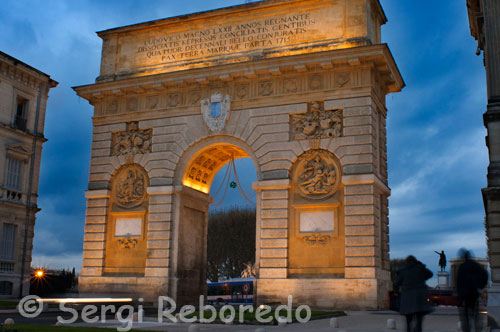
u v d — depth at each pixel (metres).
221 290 93.19
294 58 42.94
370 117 41.59
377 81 44.38
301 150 42.84
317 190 42.09
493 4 29.48
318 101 43.16
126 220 47.34
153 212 46.09
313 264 41.31
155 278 44.66
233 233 91.69
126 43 50.78
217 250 92.38
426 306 17.25
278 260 41.84
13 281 52.44
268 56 45.03
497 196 26.14
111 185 48.44
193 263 47.84
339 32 43.94
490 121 27.58
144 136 48.06
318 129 42.91
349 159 41.41
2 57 52.09
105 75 50.56
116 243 47.25
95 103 50.22
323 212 41.72
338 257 40.81
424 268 17.77
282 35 45.47
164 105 47.66
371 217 40.12
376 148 43.12
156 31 49.91
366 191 40.56
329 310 38.56
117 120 49.00
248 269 92.94
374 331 23.22
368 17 43.97
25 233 54.38
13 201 52.91
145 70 49.41
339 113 42.50
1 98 52.62
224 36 47.31
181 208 46.12
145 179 47.47
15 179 54.16
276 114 44.03
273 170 43.25
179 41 48.88
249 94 45.09
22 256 53.78
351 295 39.28
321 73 43.41
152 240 45.59
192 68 46.88
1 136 52.41
